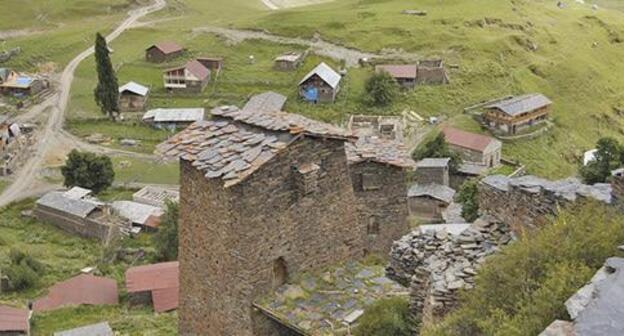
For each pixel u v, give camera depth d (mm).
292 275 26328
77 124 129625
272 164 24922
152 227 90625
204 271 26312
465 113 135875
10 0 199250
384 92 134500
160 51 154625
